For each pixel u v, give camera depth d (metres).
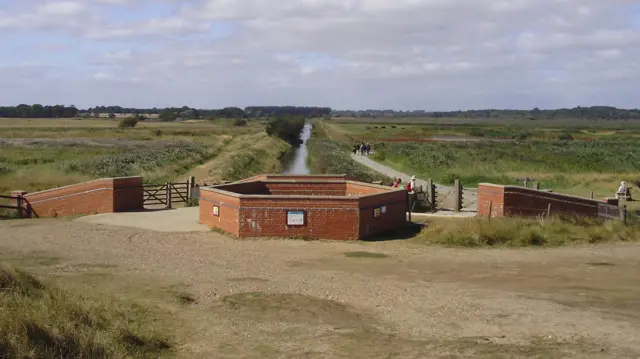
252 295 11.89
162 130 123.31
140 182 25.03
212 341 9.11
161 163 52.19
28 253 15.73
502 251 17.55
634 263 15.90
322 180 25.11
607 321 10.22
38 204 24.77
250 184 23.88
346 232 18.92
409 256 16.73
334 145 85.94
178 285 12.57
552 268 15.23
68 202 24.45
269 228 18.98
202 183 36.88
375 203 19.66
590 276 14.30
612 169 52.12
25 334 7.32
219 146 84.69
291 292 12.32
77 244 17.25
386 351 8.69
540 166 53.09
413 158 59.09
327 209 18.92
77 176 38.78
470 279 13.94
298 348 8.86
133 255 15.90
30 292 9.55
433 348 8.80
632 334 9.41
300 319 10.41
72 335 7.96
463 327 10.03
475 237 18.47
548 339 9.22
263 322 10.18
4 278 9.66
